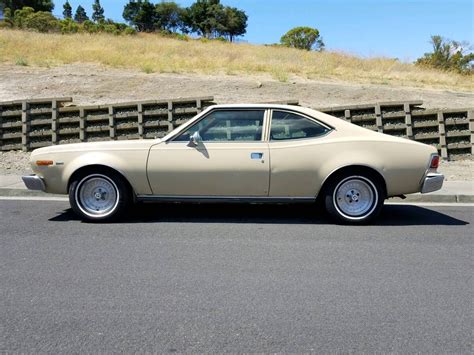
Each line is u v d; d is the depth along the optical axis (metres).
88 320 3.93
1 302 4.27
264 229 6.83
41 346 3.51
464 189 9.62
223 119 7.00
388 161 6.82
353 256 5.63
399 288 4.66
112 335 3.68
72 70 20.11
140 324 3.86
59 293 4.47
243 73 20.70
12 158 13.11
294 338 3.65
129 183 7.00
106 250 5.79
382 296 4.46
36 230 6.71
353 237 6.44
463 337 3.70
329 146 6.83
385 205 8.68
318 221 7.31
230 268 5.18
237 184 6.86
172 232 6.63
